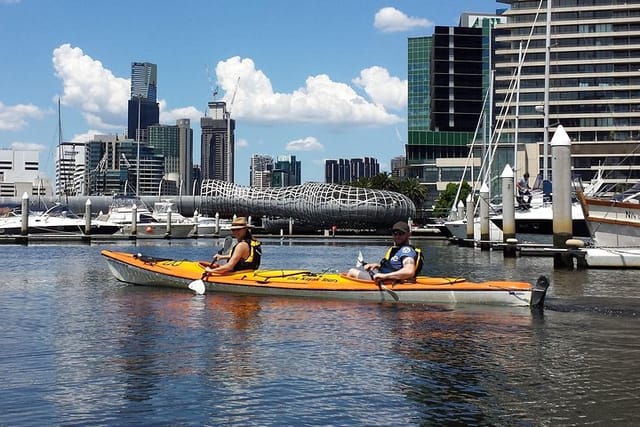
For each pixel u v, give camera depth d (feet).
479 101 613.93
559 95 426.92
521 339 40.27
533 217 159.53
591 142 412.77
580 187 104.42
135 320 46.98
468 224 187.62
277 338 40.32
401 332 42.37
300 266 117.80
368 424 24.56
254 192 425.69
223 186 446.60
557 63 426.10
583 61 423.23
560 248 98.07
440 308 52.03
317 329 43.32
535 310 51.49
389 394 28.27
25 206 201.16
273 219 418.31
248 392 28.55
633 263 95.55
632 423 24.35
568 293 64.23
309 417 25.31
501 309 51.88
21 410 26.14
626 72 417.28
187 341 39.34
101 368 32.65
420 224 450.71
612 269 94.94
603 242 99.71
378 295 55.21
